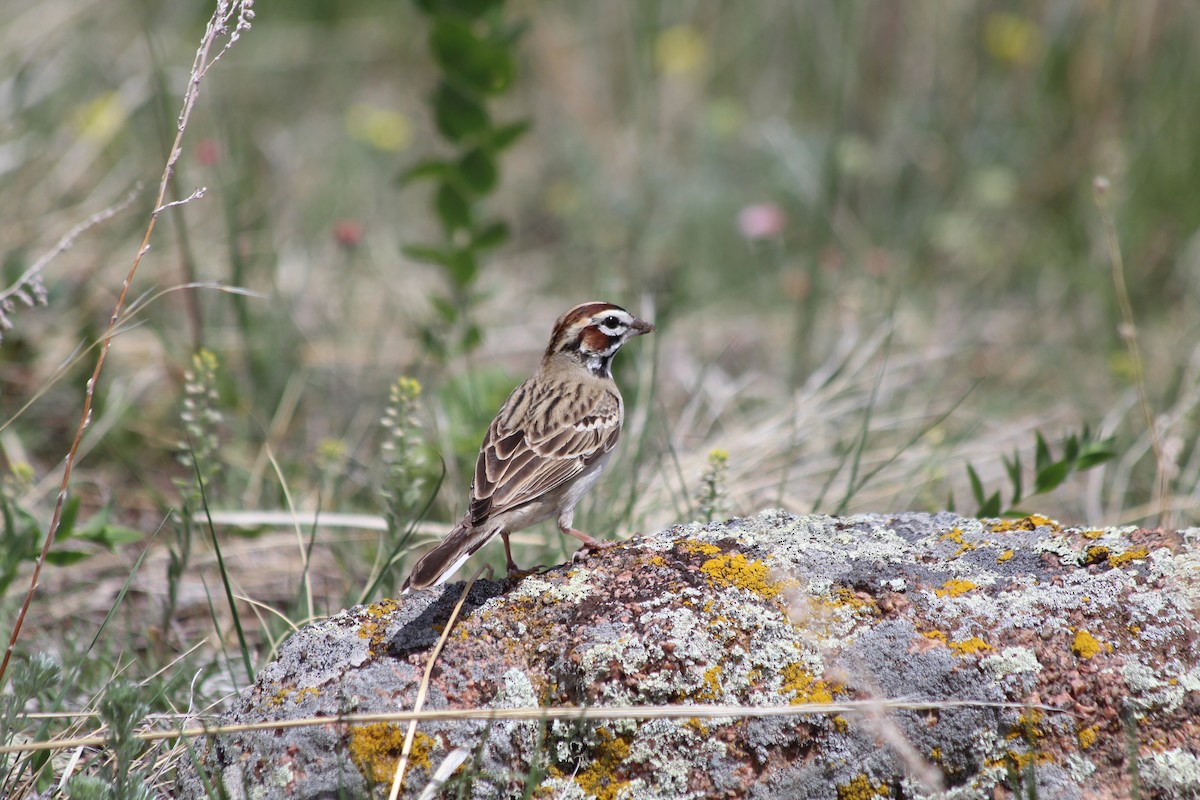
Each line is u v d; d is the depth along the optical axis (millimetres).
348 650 7246
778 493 11664
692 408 12945
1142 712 6645
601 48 22500
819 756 6754
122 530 9859
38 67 17094
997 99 20453
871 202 19453
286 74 21641
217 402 13242
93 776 6844
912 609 7082
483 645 7188
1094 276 17078
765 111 21891
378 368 14820
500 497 8641
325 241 17781
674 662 6969
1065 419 14422
